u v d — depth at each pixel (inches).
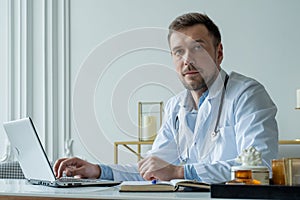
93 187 52.3
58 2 164.1
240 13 148.7
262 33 146.8
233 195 39.4
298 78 143.3
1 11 157.4
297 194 37.7
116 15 160.9
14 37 158.6
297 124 142.5
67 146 159.3
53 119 159.9
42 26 161.0
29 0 161.3
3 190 49.2
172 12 155.7
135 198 40.9
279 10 145.7
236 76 71.2
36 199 45.3
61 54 162.7
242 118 66.2
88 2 163.3
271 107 68.2
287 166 42.8
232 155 67.2
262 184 41.2
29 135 53.6
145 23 158.1
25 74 157.8
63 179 59.5
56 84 161.9
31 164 56.5
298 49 143.7
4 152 150.3
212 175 57.9
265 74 146.1
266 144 63.2
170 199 39.4
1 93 155.9
